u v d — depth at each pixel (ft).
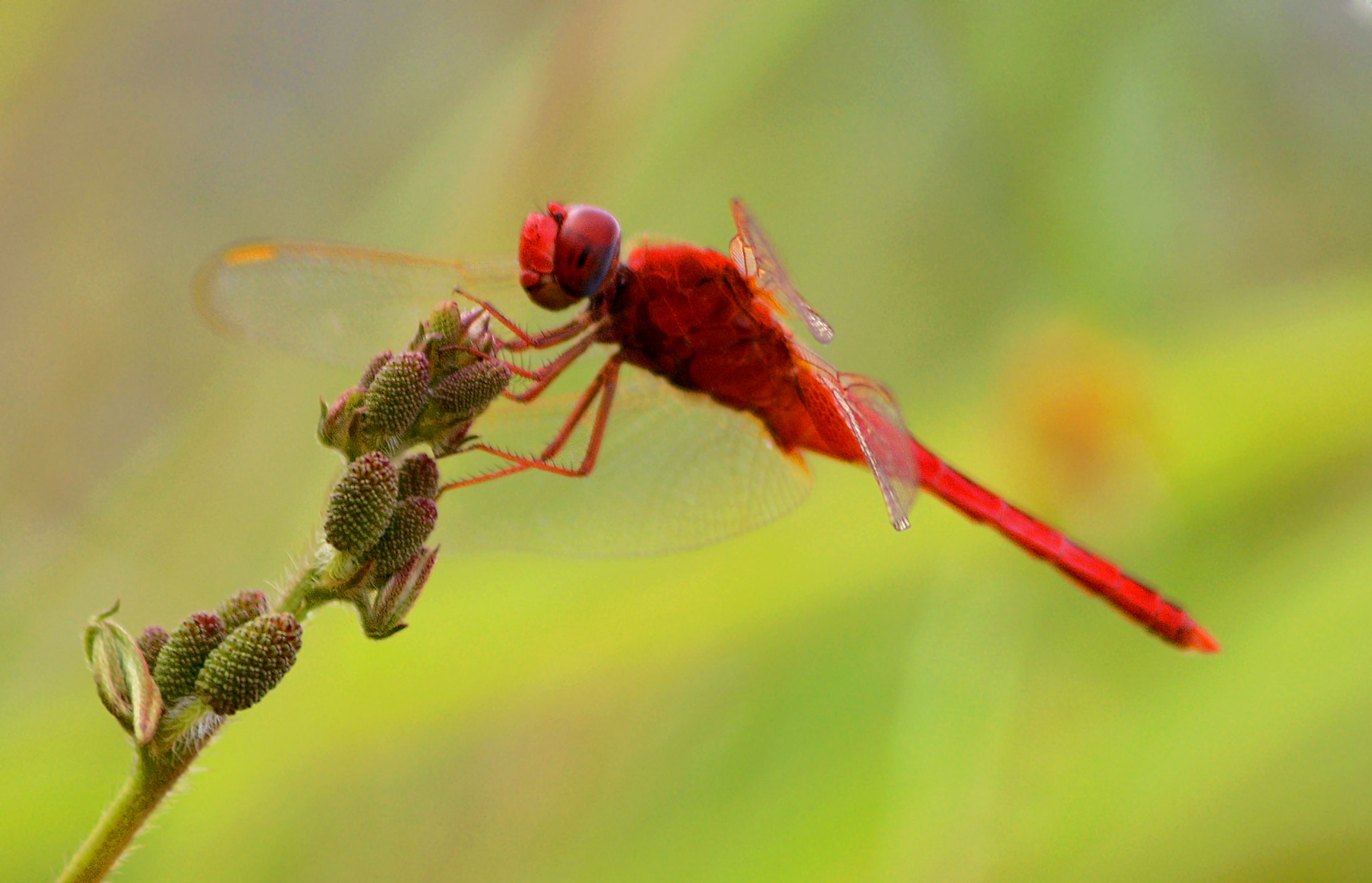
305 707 2.68
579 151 2.72
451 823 2.72
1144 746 2.67
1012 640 2.71
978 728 2.69
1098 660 2.70
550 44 2.72
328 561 2.55
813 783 2.69
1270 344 2.73
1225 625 2.69
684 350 2.65
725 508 2.67
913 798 2.68
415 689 2.68
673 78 2.72
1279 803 2.65
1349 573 2.68
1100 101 2.75
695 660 2.72
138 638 2.55
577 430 2.67
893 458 2.64
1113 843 2.66
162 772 2.55
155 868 2.68
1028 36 2.74
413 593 2.56
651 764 2.71
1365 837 2.64
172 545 2.73
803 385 2.66
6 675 2.70
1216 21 2.76
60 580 2.72
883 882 2.67
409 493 2.56
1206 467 2.72
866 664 2.71
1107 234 2.74
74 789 2.68
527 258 2.64
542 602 2.70
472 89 2.78
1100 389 2.73
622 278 2.65
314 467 2.73
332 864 2.70
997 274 2.79
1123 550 2.72
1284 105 2.78
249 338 2.65
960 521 2.73
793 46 2.73
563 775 2.72
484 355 2.57
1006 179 2.75
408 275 2.65
